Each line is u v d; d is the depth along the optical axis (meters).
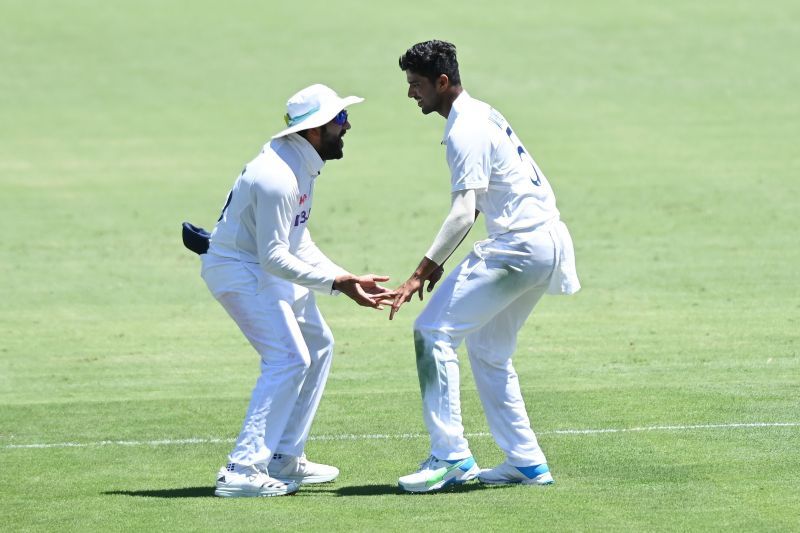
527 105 93.38
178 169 79.06
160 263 57.09
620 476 24.48
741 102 92.56
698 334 41.41
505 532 20.89
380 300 23.94
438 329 23.64
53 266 56.66
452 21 120.81
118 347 42.56
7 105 97.44
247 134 88.69
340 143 24.55
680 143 81.38
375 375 37.25
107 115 94.62
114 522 22.09
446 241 23.17
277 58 110.12
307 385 25.22
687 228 60.84
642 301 47.34
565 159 77.94
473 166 23.12
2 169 79.06
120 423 31.17
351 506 22.91
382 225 63.88
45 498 23.97
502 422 24.23
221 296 24.47
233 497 23.80
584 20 119.81
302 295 24.92
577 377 35.69
